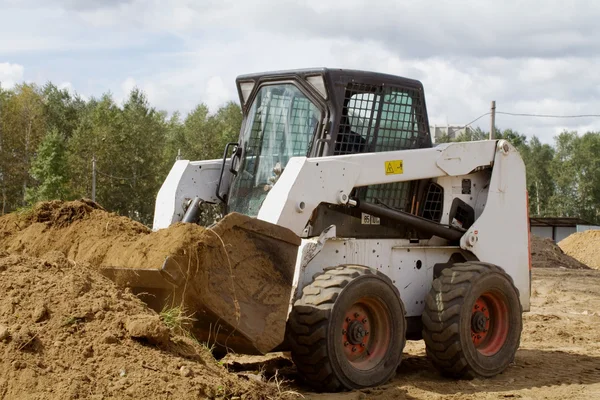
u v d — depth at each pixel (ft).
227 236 18.69
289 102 24.67
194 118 179.52
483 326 24.77
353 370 21.15
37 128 147.64
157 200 26.11
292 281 19.97
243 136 26.27
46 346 15.03
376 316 22.36
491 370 24.57
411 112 25.59
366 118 24.40
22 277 16.69
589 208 241.35
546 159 260.83
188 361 16.02
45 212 22.22
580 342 32.76
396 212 24.68
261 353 19.21
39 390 14.08
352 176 22.98
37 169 126.11
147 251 18.31
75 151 145.18
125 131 148.05
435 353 23.97
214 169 26.68
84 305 16.20
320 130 23.53
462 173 26.37
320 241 22.02
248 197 25.22
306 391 21.04
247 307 18.81
